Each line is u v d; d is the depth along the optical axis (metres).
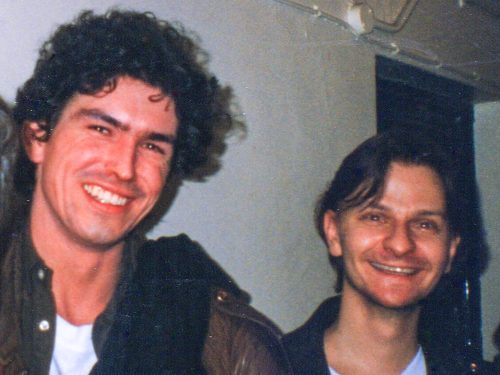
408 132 1.64
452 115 2.73
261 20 1.78
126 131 1.08
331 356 1.54
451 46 2.54
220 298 1.23
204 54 1.60
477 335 2.81
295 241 1.83
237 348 1.19
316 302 1.87
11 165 1.09
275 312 1.76
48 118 1.10
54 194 1.07
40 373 1.04
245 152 1.71
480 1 2.60
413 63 2.38
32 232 1.10
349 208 1.59
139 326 1.13
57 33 1.19
